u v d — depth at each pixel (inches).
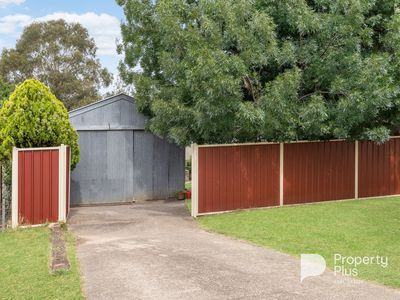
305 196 588.7
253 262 322.0
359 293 256.4
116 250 362.3
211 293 256.1
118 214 574.6
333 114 520.7
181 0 528.1
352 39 507.2
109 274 292.0
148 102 638.5
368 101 490.0
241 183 549.6
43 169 460.8
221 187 538.6
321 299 247.3
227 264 316.2
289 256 339.9
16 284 269.9
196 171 524.4
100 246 378.9
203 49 463.2
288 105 498.6
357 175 625.3
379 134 539.2
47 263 315.3
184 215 554.3
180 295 253.0
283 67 529.0
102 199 713.6
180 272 296.4
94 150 709.3
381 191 647.8
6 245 374.6
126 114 721.0
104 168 714.8
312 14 500.7
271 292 257.8
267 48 483.2
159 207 650.8
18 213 450.6
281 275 290.0
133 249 366.0
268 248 366.3
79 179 702.5
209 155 531.2
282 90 479.5
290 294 254.7
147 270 301.0
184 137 547.5
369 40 522.0
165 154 751.7
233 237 413.4
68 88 1571.1
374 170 639.8
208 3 489.7
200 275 289.9
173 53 525.3
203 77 466.0
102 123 709.3
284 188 574.9
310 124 505.4
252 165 555.8
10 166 491.5
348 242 375.2
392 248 355.9
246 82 512.7
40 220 461.1
